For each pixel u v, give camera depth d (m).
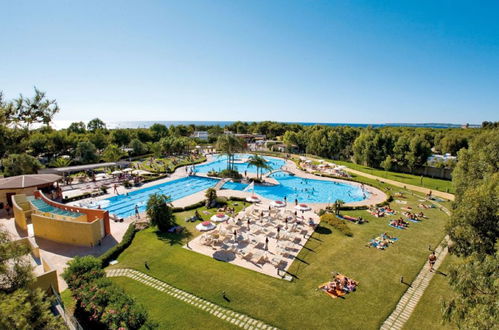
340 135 75.25
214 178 47.09
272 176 52.34
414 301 14.72
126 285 15.47
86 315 12.27
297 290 15.30
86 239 20.33
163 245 20.69
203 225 21.00
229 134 49.44
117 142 77.19
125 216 29.33
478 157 25.41
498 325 7.19
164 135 95.88
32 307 6.96
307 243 21.38
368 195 39.12
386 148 58.66
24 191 30.02
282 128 121.88
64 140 58.06
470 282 9.27
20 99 11.52
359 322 12.98
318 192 41.25
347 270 17.56
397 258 19.28
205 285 15.59
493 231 13.17
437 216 28.67
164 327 12.26
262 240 21.69
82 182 42.88
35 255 16.25
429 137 87.44
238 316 13.15
